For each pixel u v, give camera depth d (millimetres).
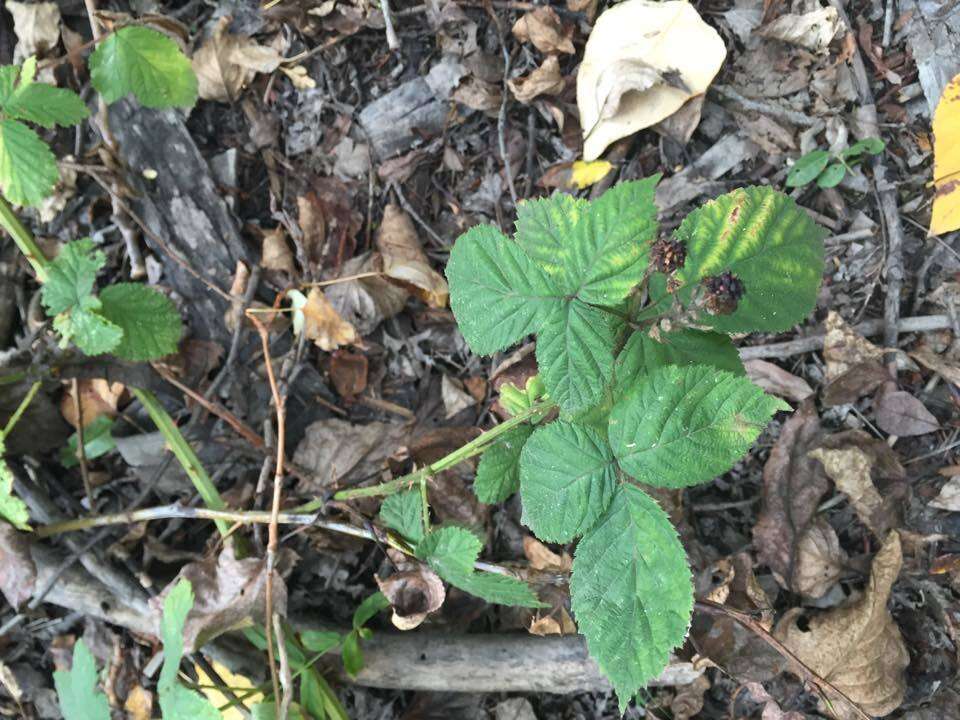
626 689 235
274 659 325
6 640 384
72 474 399
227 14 410
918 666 354
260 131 412
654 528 238
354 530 311
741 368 260
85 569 369
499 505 382
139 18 370
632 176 401
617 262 236
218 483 392
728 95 396
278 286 400
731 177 396
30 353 380
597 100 386
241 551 337
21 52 403
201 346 396
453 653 351
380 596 330
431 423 391
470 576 285
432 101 410
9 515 318
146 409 390
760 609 343
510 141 407
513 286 241
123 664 375
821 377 381
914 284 382
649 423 240
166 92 351
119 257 409
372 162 411
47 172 324
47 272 330
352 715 369
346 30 408
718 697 359
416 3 408
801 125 391
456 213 408
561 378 237
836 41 390
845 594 361
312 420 395
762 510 370
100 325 326
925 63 386
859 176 389
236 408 392
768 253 253
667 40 380
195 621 314
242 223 405
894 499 364
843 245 388
